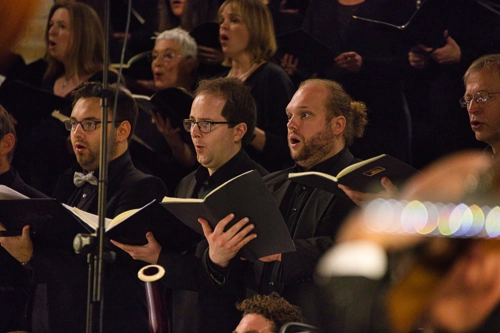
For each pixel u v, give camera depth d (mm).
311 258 9836
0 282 12438
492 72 10680
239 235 9602
